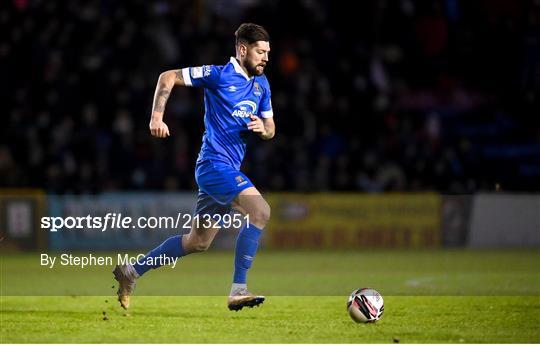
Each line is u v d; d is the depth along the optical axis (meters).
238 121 28.50
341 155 73.81
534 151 81.69
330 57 80.56
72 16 78.00
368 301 27.34
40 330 25.80
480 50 85.50
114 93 74.12
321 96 77.31
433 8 84.12
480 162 76.31
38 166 69.88
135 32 76.44
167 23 78.50
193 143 72.50
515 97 85.06
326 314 29.92
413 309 31.12
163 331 25.66
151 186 70.19
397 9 83.44
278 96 74.31
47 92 73.94
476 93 85.75
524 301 33.59
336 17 83.69
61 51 75.88
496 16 85.62
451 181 72.56
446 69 85.06
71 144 69.94
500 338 24.69
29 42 75.88
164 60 76.31
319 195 70.56
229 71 28.28
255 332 25.56
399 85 82.06
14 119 72.19
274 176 71.38
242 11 81.50
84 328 26.22
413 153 72.88
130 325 26.89
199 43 77.44
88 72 74.62
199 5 80.81
